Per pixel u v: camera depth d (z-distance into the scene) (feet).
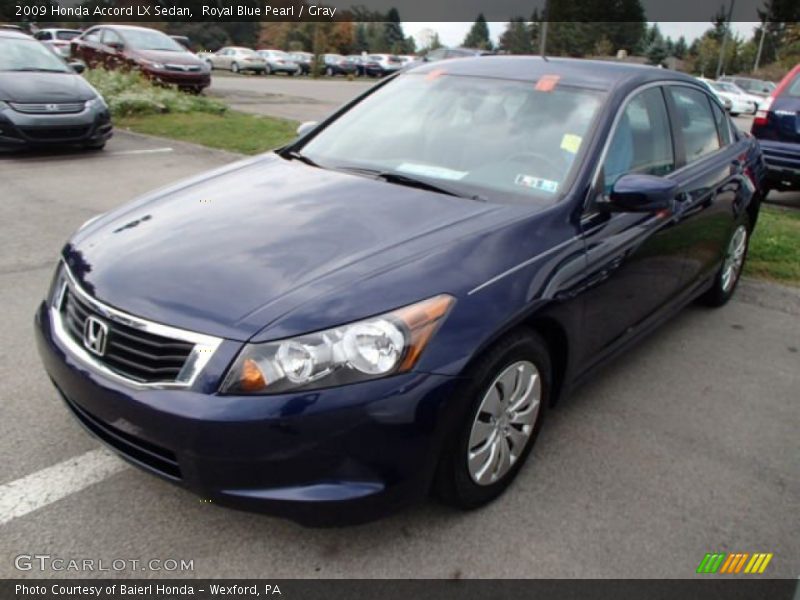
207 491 7.53
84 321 8.38
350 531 8.66
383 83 13.94
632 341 12.20
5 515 8.61
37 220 21.22
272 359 7.29
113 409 7.77
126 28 55.72
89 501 8.94
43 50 33.42
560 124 11.21
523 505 9.29
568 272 9.45
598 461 10.36
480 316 8.13
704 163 14.16
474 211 9.78
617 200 10.30
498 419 8.84
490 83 12.42
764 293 17.71
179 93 46.80
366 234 9.05
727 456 10.71
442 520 8.91
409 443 7.59
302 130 13.58
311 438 7.28
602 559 8.45
